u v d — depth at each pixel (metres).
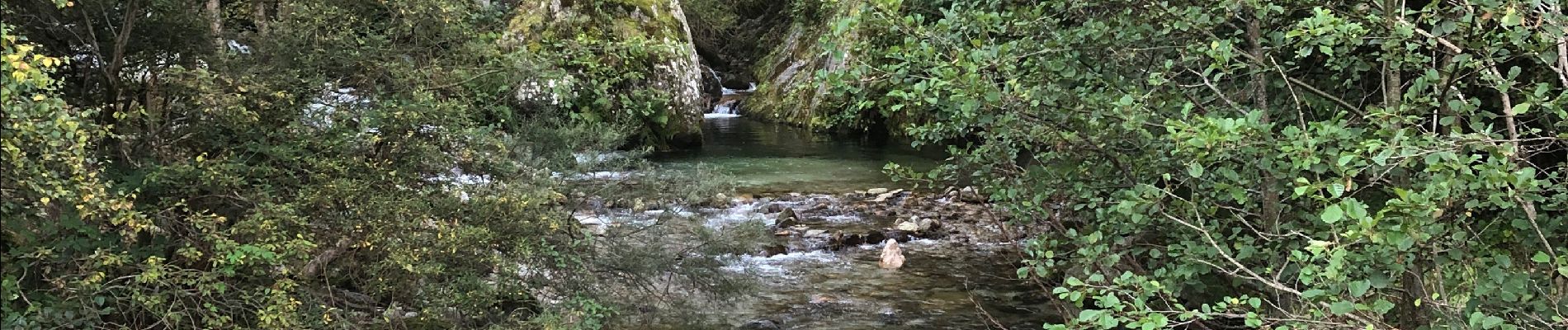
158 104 4.28
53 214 3.33
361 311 4.77
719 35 29.78
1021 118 3.64
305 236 4.21
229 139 4.30
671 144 17.56
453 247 4.44
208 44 4.57
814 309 7.18
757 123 23.88
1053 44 3.82
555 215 5.31
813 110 22.00
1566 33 2.67
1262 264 3.78
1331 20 2.86
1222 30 4.09
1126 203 3.21
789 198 12.36
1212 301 4.14
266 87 4.29
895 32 3.84
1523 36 2.77
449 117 4.76
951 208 11.41
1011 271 8.30
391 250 4.33
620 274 5.85
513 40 5.86
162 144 4.23
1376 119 2.98
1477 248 3.09
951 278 8.13
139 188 3.70
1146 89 3.91
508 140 5.37
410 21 4.87
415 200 4.55
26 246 3.21
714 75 27.94
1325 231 3.26
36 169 2.74
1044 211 4.21
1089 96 3.66
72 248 3.47
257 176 4.26
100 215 3.25
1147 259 4.41
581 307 5.21
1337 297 2.96
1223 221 3.81
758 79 27.89
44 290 3.41
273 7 4.97
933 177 4.72
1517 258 3.43
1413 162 2.77
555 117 5.62
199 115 4.16
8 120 2.56
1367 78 3.96
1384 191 3.55
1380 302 2.88
